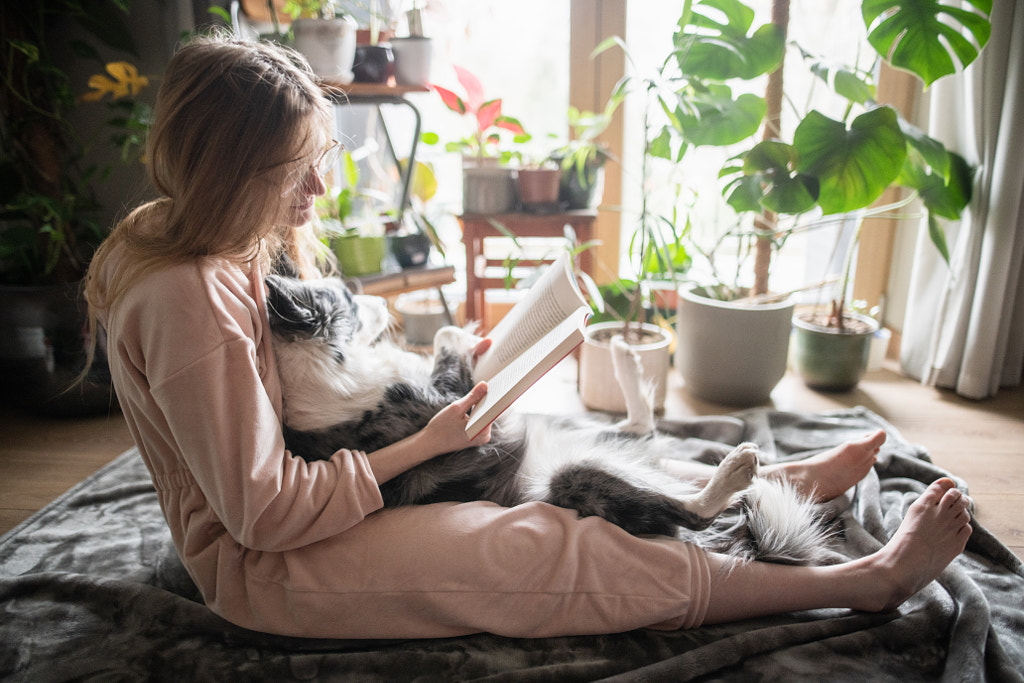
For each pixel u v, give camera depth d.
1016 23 1.84
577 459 1.16
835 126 1.80
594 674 1.05
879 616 1.17
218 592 1.08
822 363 2.19
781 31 1.89
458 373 1.20
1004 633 1.15
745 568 1.12
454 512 1.08
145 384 0.98
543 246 2.73
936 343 2.23
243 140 0.88
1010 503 1.58
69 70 2.37
